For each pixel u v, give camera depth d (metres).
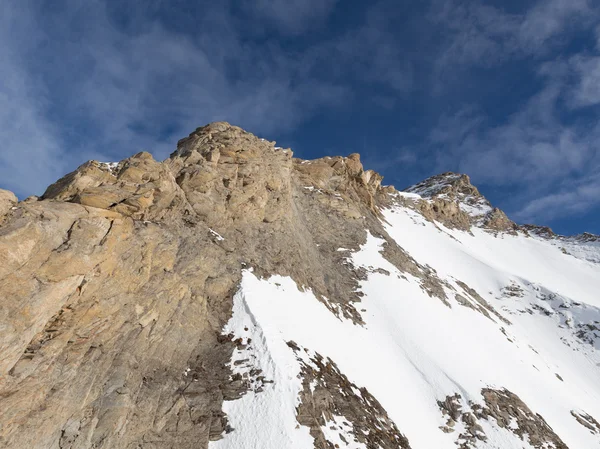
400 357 30.56
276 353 20.45
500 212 136.12
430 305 42.91
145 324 18.38
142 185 22.36
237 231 30.69
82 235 15.98
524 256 108.81
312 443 16.25
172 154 39.56
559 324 65.06
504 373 35.22
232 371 19.48
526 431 26.98
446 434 24.69
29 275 13.55
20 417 12.43
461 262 78.88
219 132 42.09
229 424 16.78
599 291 90.69
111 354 16.27
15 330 12.67
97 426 14.22
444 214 114.38
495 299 70.25
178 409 16.77
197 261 23.88
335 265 42.34
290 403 17.80
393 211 90.00
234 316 22.91
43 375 13.53
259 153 40.59
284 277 30.34
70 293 15.02
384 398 23.86
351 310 34.50
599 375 53.38
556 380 42.00
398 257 53.41
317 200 55.09
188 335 20.22
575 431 31.08
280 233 35.50
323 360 22.88
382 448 18.70
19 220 14.02
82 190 19.62
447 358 32.78
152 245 20.56
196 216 27.56
